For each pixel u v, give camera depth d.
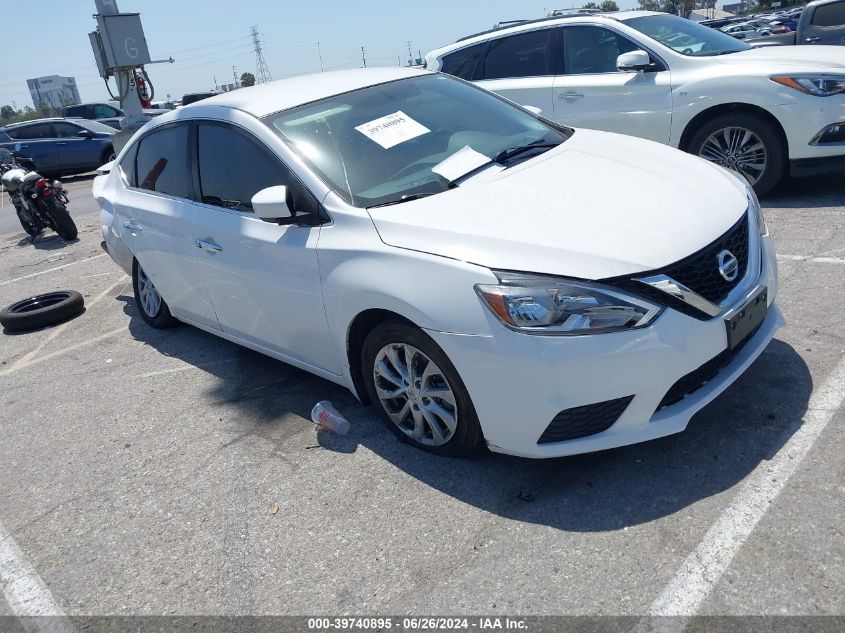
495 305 2.64
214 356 4.86
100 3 10.94
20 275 8.02
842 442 2.84
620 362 2.56
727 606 2.21
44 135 17.70
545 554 2.55
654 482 2.82
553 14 8.08
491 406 2.77
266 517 3.03
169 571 2.82
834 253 4.71
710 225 2.89
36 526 3.27
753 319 2.89
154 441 3.84
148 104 11.98
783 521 2.50
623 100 6.50
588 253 2.66
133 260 5.27
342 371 3.52
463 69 7.59
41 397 4.67
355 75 4.29
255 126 3.71
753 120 5.91
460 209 3.03
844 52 5.93
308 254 3.32
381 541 2.77
